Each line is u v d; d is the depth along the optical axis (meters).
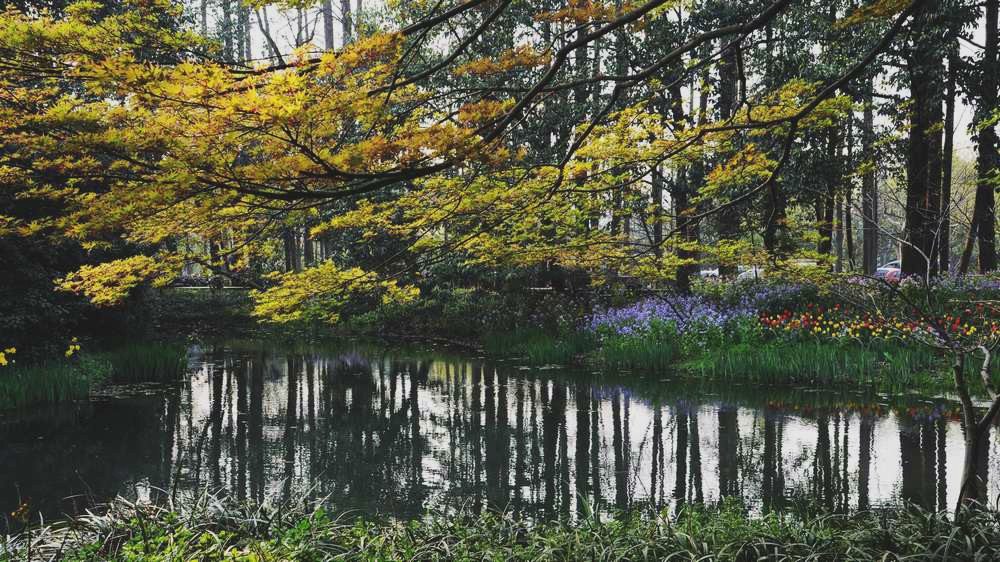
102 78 2.34
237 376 14.60
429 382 13.64
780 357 12.47
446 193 4.32
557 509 6.47
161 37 3.11
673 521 5.20
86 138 2.53
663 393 11.72
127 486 7.39
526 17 10.15
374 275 4.40
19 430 9.97
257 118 2.44
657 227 13.64
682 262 6.01
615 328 15.51
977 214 15.23
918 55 12.75
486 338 18.14
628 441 8.91
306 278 4.33
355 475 7.73
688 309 15.25
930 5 12.08
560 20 4.06
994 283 13.62
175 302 24.44
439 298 21.95
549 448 8.74
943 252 18.81
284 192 2.77
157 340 18.42
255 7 4.03
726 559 4.34
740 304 15.19
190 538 4.69
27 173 3.21
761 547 4.43
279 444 9.16
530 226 5.27
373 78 3.40
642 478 7.35
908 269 15.05
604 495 6.83
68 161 2.95
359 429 9.98
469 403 11.62
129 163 2.68
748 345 13.33
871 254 23.17
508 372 14.48
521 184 4.39
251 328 23.34
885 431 8.74
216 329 23.16
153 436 9.64
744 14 14.45
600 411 10.69
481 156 3.10
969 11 12.72
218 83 2.40
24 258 12.73
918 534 4.25
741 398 11.07
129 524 5.11
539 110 13.73
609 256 5.45
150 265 4.25
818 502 6.33
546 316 18.31
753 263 5.92
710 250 5.98
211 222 3.37
